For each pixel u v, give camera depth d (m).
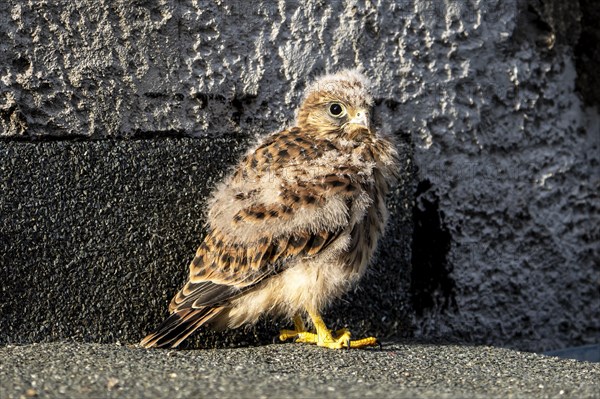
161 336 9.77
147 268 10.40
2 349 9.63
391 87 11.34
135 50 10.33
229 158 10.74
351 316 11.20
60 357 9.27
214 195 10.39
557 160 12.45
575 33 12.36
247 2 10.71
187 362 9.24
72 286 10.16
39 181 10.07
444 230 11.80
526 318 12.45
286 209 9.82
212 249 10.01
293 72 10.94
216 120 10.73
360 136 10.34
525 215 12.30
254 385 8.25
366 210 10.02
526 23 12.15
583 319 12.81
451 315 11.95
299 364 9.34
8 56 9.98
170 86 10.51
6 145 10.01
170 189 10.50
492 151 12.00
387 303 11.35
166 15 10.38
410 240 11.44
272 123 10.95
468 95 11.70
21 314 10.00
